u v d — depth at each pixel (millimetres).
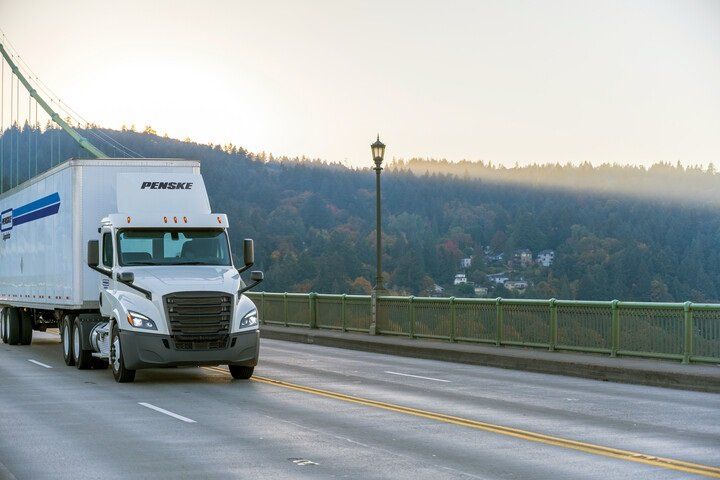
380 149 37531
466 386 21203
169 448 13164
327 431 14562
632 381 22266
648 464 11852
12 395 19578
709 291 149875
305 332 38656
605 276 156750
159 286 21547
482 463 11969
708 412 16781
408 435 14164
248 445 13359
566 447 13078
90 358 25172
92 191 25406
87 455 12680
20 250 32625
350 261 160250
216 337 21547
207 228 23703
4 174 71375
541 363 25203
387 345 32156
